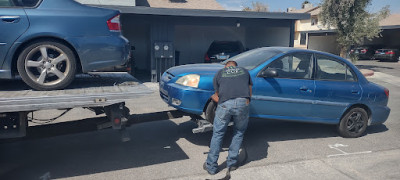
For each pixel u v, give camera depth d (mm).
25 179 3561
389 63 23094
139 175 3740
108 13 3922
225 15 12602
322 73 5133
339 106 5195
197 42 18797
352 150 4848
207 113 4445
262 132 5660
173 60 12430
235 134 3967
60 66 3746
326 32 28219
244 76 3877
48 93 3410
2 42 3412
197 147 4746
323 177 3846
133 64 13055
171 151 4555
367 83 5504
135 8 11109
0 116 3145
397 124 6547
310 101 4957
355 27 17016
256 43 18484
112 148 4633
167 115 4691
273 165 4152
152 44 12164
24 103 3055
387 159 4500
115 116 3633
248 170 3975
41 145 4691
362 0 16609
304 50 5090
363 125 5512
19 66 3498
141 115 4531
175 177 3713
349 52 18297
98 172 3801
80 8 3785
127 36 16484
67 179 3592
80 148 4605
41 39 3578
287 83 4793
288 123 6305
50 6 3633
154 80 12242
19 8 3494
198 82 4355
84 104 3338
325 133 5707
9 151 4414
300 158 4434
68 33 3652
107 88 3836
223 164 4164
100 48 3857
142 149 4617
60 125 3900
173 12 11672
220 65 5227
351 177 3871
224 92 3775
